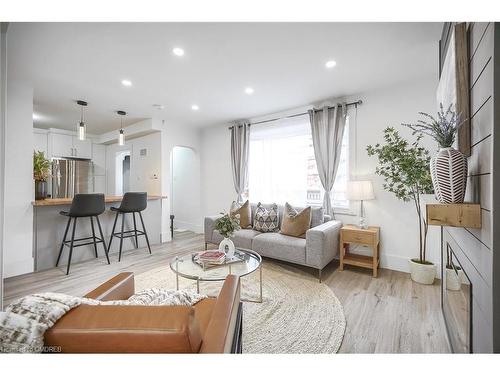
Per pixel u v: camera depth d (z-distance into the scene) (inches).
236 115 178.7
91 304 32.3
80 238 140.5
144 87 126.0
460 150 51.2
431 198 68.1
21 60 97.7
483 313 39.6
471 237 46.6
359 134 134.6
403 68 105.5
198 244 180.1
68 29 77.7
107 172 253.0
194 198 228.4
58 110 165.0
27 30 78.0
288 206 138.6
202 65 102.3
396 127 123.2
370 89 128.0
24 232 119.2
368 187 120.3
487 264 37.9
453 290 63.8
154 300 52.6
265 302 90.4
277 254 122.1
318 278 113.4
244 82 120.0
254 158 184.4
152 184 199.0
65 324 28.0
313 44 87.1
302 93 133.7
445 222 43.4
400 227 122.5
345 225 134.6
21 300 29.2
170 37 82.7
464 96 49.7
